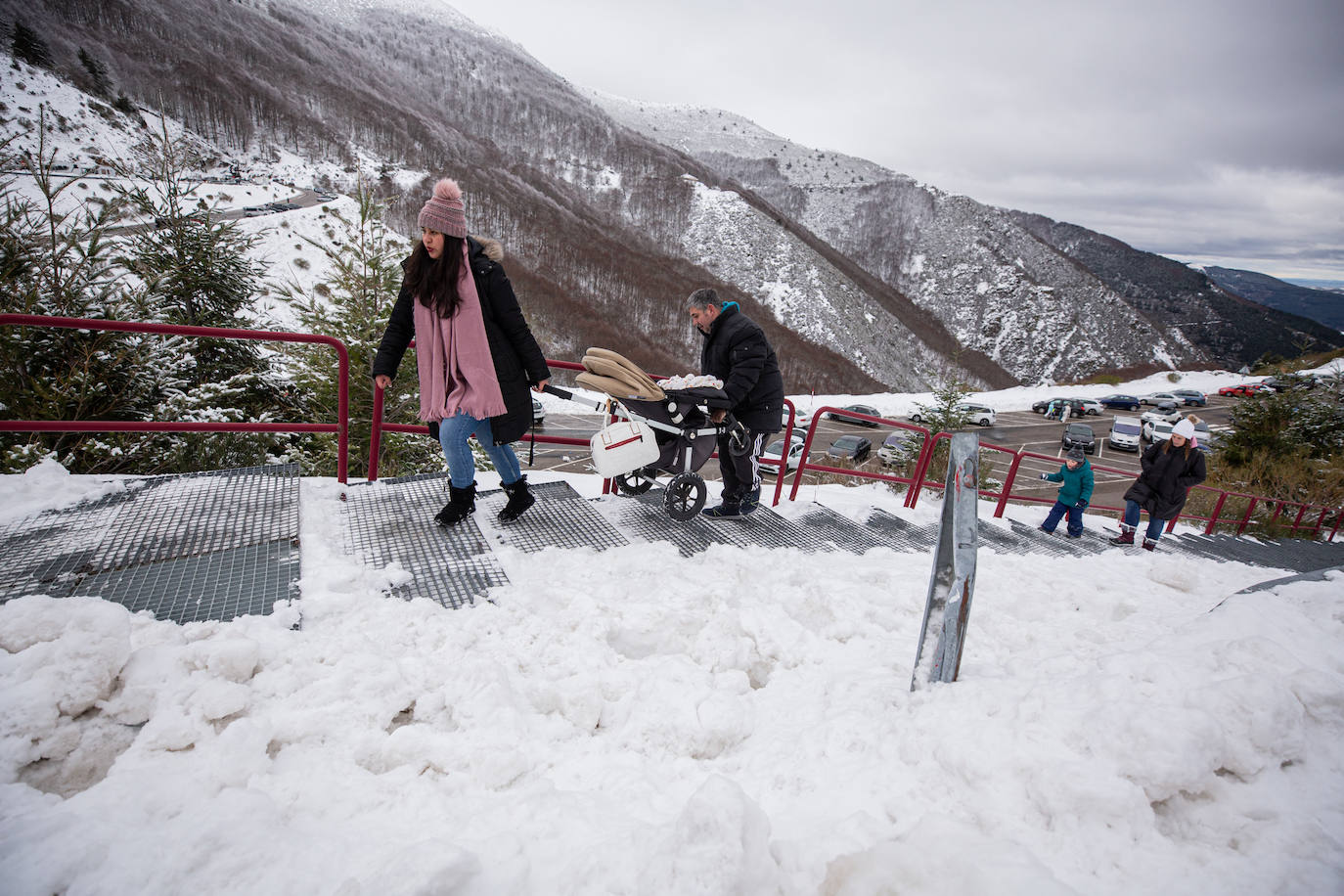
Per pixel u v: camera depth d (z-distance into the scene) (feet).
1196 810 4.95
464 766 6.06
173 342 19.47
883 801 5.38
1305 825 4.74
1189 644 7.17
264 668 6.84
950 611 6.79
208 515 10.55
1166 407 146.41
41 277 18.39
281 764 5.79
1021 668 7.53
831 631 9.52
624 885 4.20
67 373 17.74
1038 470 89.66
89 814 4.65
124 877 4.17
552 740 6.73
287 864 4.50
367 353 20.94
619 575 10.42
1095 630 10.21
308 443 23.16
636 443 12.13
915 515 19.72
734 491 14.29
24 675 5.71
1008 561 14.39
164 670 6.38
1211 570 17.85
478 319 10.33
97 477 11.43
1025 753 5.24
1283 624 7.65
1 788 4.93
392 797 5.62
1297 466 51.44
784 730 7.02
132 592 8.29
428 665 7.30
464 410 10.61
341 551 10.33
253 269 24.85
